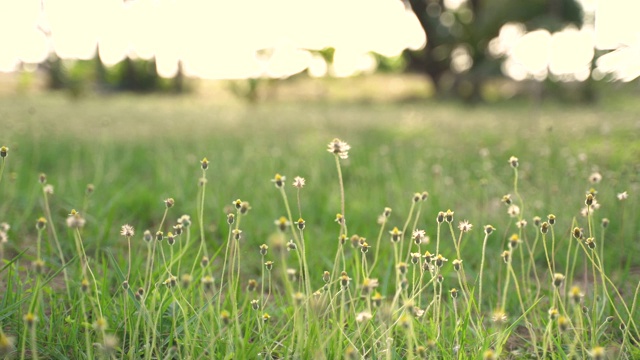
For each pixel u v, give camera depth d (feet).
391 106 72.28
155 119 43.42
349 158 24.34
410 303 6.92
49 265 11.02
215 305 9.33
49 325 8.70
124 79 94.48
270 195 18.76
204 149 27.89
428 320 9.40
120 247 13.33
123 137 30.89
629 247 13.61
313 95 92.73
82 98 65.98
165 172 21.18
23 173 19.61
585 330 8.65
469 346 8.62
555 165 22.26
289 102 79.20
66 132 31.22
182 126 37.83
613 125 33.24
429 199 17.69
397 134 35.50
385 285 10.45
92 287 10.10
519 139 30.50
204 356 7.79
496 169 22.27
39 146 25.17
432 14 86.84
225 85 96.02
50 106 51.03
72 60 77.46
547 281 11.75
